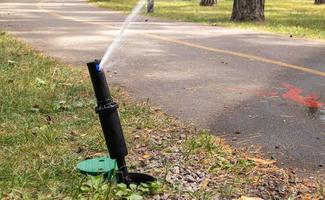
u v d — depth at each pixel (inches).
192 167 87.3
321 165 90.2
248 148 97.4
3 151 90.3
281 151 96.0
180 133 103.8
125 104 122.4
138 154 92.0
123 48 215.5
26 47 203.3
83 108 115.7
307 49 215.5
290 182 83.3
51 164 85.2
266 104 125.6
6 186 77.3
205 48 216.7
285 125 110.3
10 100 117.8
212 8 547.8
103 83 74.5
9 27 297.9
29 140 95.0
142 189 76.8
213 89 139.9
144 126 106.3
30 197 75.1
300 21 380.5
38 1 665.0
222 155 92.7
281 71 164.4
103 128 76.0
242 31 294.0
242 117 115.6
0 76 140.3
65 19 365.1
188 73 162.1
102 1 673.0
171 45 225.6
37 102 117.7
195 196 76.9
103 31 282.0
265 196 78.3
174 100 129.1
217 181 82.6
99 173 80.0
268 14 458.6
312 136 103.8
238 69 168.4
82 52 202.7
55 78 142.6
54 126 102.6
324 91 137.3
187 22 359.9
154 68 170.7
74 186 77.5
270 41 244.2
